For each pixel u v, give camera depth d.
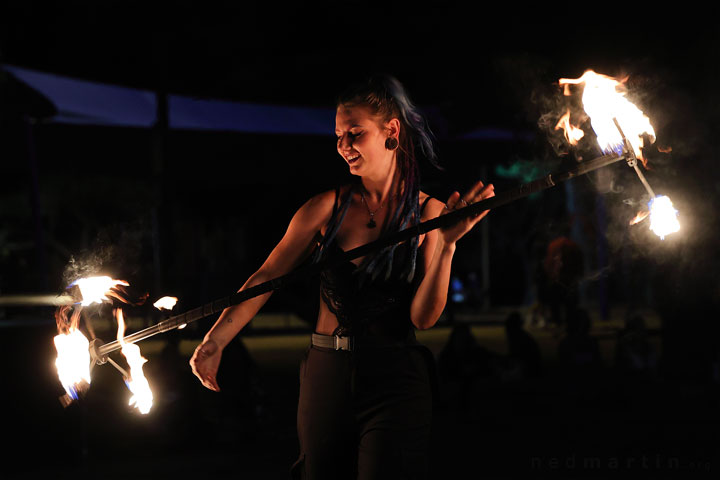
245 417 6.77
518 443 6.59
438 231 2.63
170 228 15.27
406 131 2.68
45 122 14.78
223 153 15.36
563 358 8.66
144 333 2.62
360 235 2.64
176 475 5.71
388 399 2.51
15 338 6.10
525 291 31.56
